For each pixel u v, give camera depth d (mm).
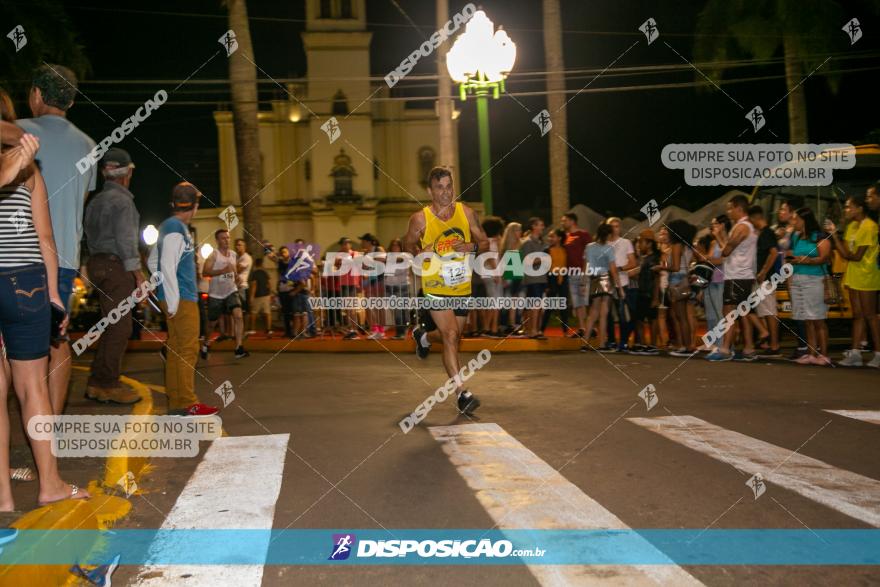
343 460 5562
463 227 7215
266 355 13742
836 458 5355
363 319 14977
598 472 5105
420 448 5883
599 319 12844
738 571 3473
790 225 11312
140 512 4410
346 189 52969
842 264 12602
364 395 8562
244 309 16688
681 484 4793
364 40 52156
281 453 5801
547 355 12406
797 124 21250
